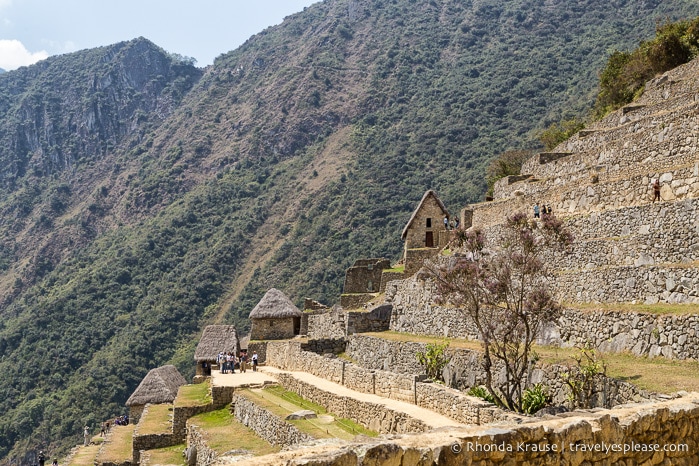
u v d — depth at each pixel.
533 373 22.75
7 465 73.69
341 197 110.50
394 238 91.81
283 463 8.48
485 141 110.56
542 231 29.45
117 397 83.25
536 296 23.33
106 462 37.25
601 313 24.42
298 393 31.92
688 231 25.66
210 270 107.31
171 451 35.12
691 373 19.55
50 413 80.62
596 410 12.37
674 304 23.62
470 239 29.23
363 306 45.09
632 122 38.84
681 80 42.38
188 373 82.12
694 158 30.47
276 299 53.44
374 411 23.11
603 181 34.81
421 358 29.22
